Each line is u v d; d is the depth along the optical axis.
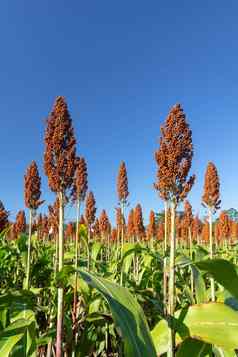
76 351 5.73
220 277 3.58
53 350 6.05
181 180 4.24
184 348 3.71
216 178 8.12
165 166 4.28
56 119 4.66
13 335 3.79
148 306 6.98
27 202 7.94
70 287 7.14
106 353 7.37
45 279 9.42
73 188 4.59
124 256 7.19
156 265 9.81
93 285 3.27
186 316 3.76
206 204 7.99
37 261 9.70
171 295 3.83
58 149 4.57
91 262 9.70
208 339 3.54
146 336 3.07
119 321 2.97
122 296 3.26
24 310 4.67
